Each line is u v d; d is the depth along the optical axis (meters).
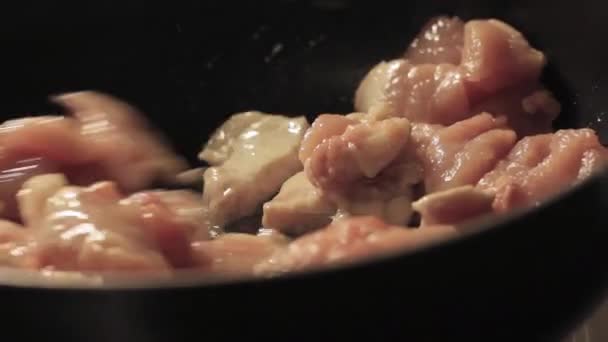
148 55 0.55
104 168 0.50
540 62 0.51
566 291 0.39
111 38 0.55
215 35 0.55
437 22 0.54
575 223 0.38
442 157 0.47
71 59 0.55
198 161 0.51
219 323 0.36
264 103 0.54
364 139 0.46
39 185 0.46
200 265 0.44
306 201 0.47
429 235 0.40
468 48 0.51
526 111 0.51
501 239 0.36
